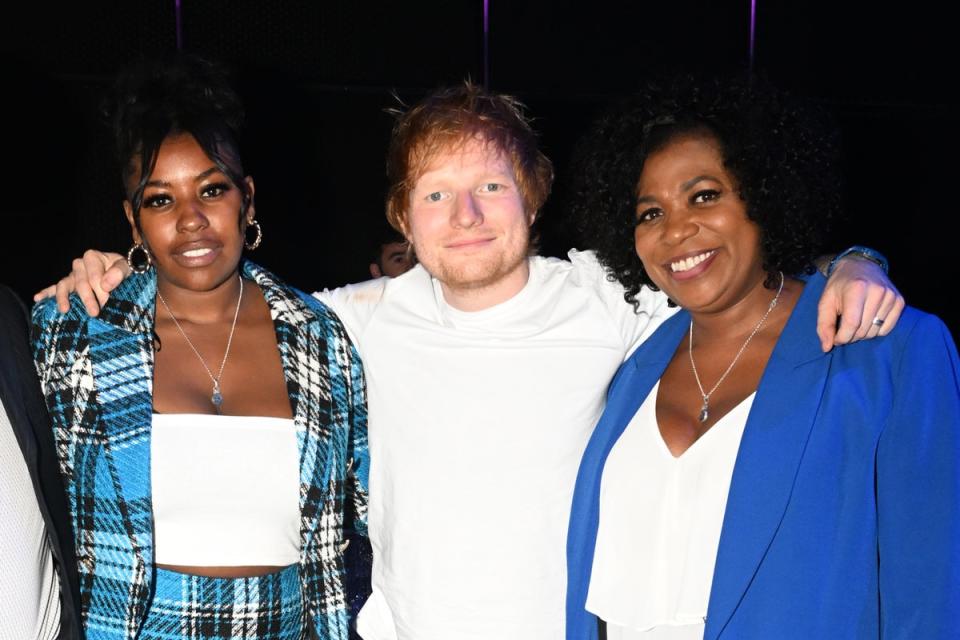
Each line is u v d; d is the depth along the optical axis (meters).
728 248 1.75
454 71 5.43
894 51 5.94
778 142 1.74
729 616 1.63
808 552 1.61
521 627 1.97
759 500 1.64
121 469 1.95
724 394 1.79
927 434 1.57
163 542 1.98
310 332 2.12
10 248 4.96
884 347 1.65
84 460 1.96
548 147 5.54
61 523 1.81
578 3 5.50
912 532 1.56
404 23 5.37
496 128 1.97
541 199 2.11
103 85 5.02
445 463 2.01
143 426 1.96
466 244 1.95
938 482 1.55
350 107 5.37
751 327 1.82
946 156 6.13
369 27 5.34
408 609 2.03
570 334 2.04
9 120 4.93
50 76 4.97
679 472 1.76
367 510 2.24
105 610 1.95
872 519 1.61
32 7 4.94
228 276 2.07
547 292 2.07
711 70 5.65
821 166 1.78
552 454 1.99
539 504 1.98
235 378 2.09
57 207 5.02
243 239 2.10
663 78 1.90
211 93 2.06
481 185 1.96
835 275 1.72
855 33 5.89
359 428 2.19
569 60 5.52
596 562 1.87
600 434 1.94
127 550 1.94
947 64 5.99
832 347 1.67
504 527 1.98
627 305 2.07
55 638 1.79
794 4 5.78
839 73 5.90
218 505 1.99
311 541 2.07
